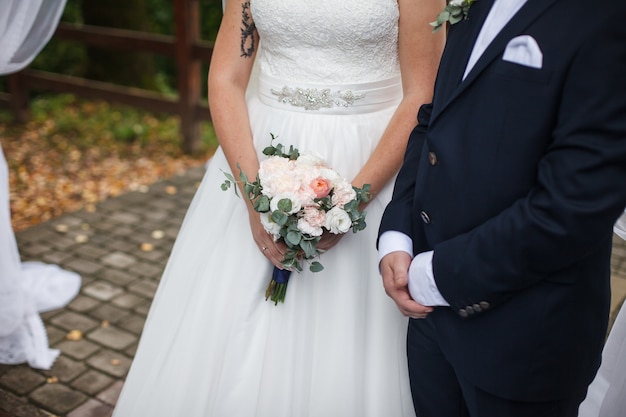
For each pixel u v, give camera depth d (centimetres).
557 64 124
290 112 190
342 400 186
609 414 194
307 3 175
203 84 813
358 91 187
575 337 139
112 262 379
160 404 196
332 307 188
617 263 348
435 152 146
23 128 638
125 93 605
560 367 140
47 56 752
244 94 198
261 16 182
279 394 186
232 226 196
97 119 663
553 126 128
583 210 119
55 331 307
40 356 282
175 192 490
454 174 142
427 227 153
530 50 127
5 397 261
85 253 389
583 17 122
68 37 610
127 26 695
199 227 206
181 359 196
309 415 188
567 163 121
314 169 167
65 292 337
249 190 170
